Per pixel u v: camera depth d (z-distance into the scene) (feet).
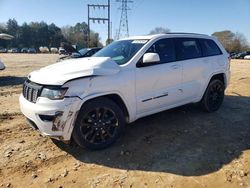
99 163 13.42
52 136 13.53
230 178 11.84
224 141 15.53
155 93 16.39
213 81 20.21
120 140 15.79
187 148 14.73
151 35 17.61
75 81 13.47
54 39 402.93
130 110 15.39
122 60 15.89
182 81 17.89
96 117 14.28
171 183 11.63
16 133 17.21
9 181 12.10
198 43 19.60
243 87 31.27
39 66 72.54
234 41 278.46
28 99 14.48
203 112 20.65
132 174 12.39
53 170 12.91
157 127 17.69
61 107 13.10
